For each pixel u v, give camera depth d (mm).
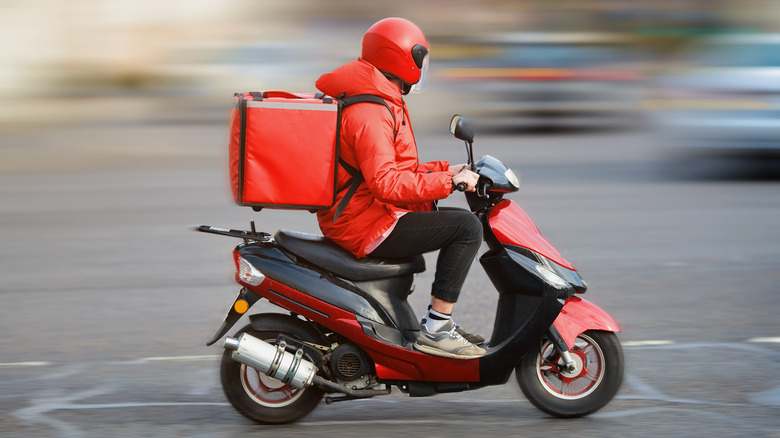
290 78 79125
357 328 13969
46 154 55219
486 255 14695
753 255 27688
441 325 14219
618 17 60875
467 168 14234
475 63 59656
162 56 86312
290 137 13273
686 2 58000
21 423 14672
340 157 13773
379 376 14234
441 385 14414
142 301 23016
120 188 42031
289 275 14023
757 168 41156
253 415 14414
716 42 41156
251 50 80125
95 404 15648
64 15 98750
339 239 14164
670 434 13914
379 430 14273
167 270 26422
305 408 14539
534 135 59094
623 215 33906
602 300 22672
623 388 16297
